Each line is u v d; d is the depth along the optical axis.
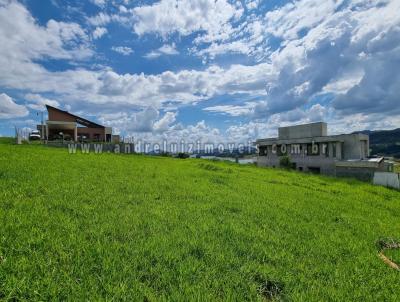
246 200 7.50
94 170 9.77
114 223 4.31
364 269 3.65
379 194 13.76
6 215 3.99
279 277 3.07
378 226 6.47
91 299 2.32
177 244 3.75
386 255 4.51
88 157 15.22
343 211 7.94
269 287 2.98
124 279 2.69
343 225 6.16
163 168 14.02
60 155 14.16
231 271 3.13
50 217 4.19
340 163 24.08
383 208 9.72
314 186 13.95
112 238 3.70
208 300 2.50
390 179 18.42
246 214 5.98
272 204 7.40
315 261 3.77
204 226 4.64
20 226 3.66
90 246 3.30
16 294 2.29
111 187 7.13
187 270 3.01
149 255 3.27
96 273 2.78
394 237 5.58
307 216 6.52
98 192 6.37
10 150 13.32
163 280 2.77
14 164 8.60
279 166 30.56
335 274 3.38
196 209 5.87
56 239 3.35
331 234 5.16
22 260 2.73
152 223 4.53
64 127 32.97
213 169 17.20
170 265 3.16
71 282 2.52
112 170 10.47
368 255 4.22
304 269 3.44
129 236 3.84
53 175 7.59
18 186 5.88
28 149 15.52
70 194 5.79
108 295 2.40
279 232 4.93
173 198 6.80
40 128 34.69
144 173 10.76
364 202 10.44
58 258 2.96
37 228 3.64
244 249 3.82
